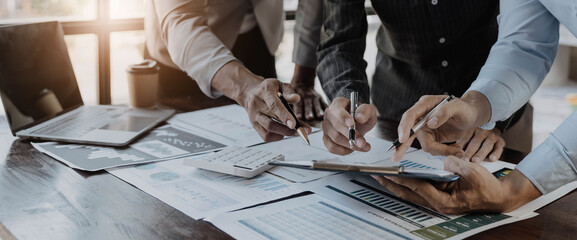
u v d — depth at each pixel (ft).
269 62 7.18
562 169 3.33
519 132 5.58
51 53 5.54
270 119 4.19
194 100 6.43
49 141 4.75
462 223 3.11
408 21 5.27
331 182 3.74
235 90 4.52
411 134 3.50
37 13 6.70
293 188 3.64
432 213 3.25
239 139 4.86
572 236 2.99
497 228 3.07
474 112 3.70
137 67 5.67
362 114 3.78
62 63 5.68
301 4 6.22
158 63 6.51
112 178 3.84
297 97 4.09
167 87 6.61
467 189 3.19
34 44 5.32
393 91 5.96
